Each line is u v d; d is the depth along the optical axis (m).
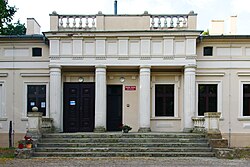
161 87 27.72
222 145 21.39
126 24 26.22
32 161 18.64
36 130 22.31
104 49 25.95
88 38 26.02
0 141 26.89
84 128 27.28
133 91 27.73
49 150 21.14
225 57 27.20
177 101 27.56
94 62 25.94
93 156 20.66
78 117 27.36
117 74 27.67
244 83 27.23
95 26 26.16
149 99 25.97
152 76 27.58
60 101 26.16
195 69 26.16
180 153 20.75
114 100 27.83
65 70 27.41
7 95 27.06
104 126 25.78
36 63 27.09
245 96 27.28
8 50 27.19
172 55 25.89
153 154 20.75
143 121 25.80
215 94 27.30
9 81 27.12
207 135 22.27
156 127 27.33
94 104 27.44
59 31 25.72
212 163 18.00
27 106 27.14
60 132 25.86
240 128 27.05
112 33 25.81
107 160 19.09
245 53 27.23
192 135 22.91
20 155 19.95
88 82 27.58
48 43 26.81
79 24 26.16
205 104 27.25
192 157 20.44
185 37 26.00
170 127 27.33
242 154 21.97
